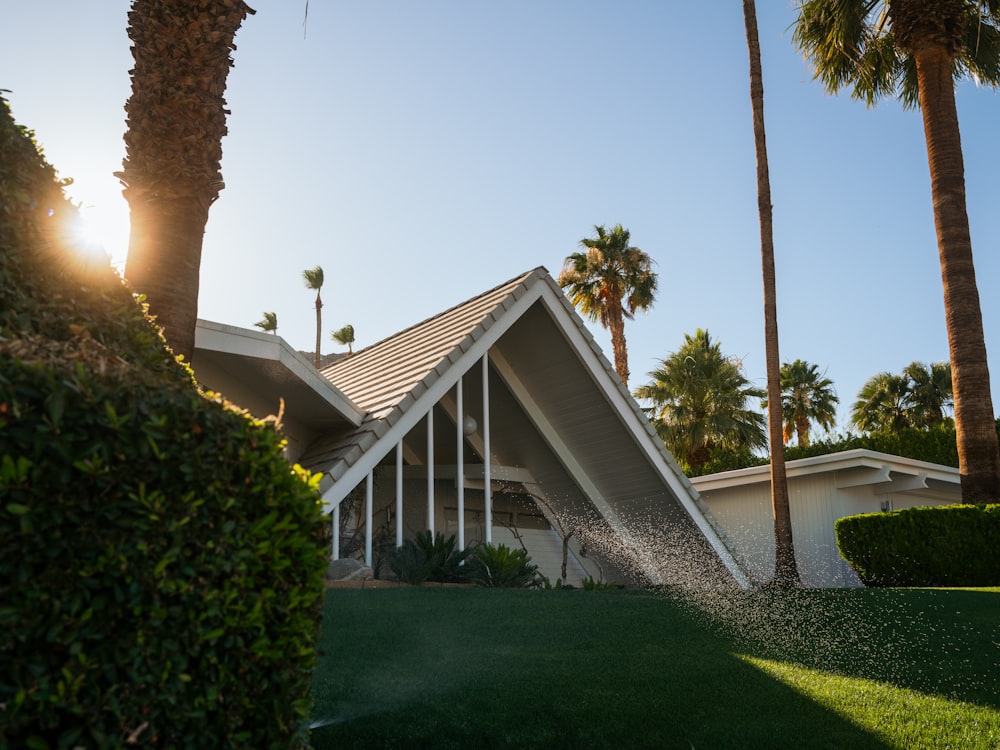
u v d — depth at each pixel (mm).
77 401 2537
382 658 7102
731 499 23984
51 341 2961
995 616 9672
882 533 17047
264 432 3117
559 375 16922
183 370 4445
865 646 8148
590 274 39000
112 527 2543
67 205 4020
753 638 8461
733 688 6465
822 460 21266
